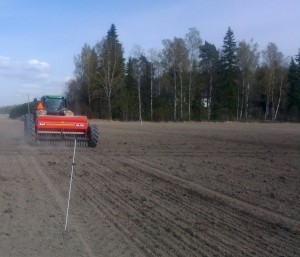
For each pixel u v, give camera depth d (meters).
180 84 73.50
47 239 7.72
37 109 26.36
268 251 7.25
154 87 78.38
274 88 79.81
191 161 18.52
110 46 72.75
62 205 10.16
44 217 9.12
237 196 11.36
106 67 72.31
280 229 8.49
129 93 74.62
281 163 18.16
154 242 7.62
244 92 78.88
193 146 25.23
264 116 80.88
